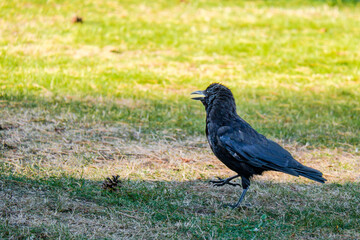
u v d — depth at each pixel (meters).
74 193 8.52
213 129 9.05
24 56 17.91
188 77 17.30
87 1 25.47
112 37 20.95
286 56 20.30
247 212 8.64
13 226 7.16
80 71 16.88
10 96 13.98
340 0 29.86
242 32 23.05
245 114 14.21
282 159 8.59
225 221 8.17
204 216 8.30
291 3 28.88
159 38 21.44
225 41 21.59
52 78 15.77
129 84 16.23
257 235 7.67
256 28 23.86
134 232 7.44
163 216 8.16
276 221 8.23
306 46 21.67
